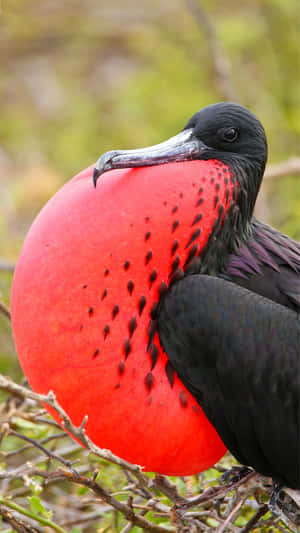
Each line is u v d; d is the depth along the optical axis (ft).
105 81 45.39
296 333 15.92
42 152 41.75
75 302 15.26
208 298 15.78
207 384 15.98
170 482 17.57
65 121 42.27
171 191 15.67
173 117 38.09
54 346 15.40
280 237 18.29
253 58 39.70
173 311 15.80
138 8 47.73
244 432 16.26
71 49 46.78
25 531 17.34
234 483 17.40
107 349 15.42
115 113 40.19
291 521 16.70
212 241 16.34
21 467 18.04
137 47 43.83
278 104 36.81
